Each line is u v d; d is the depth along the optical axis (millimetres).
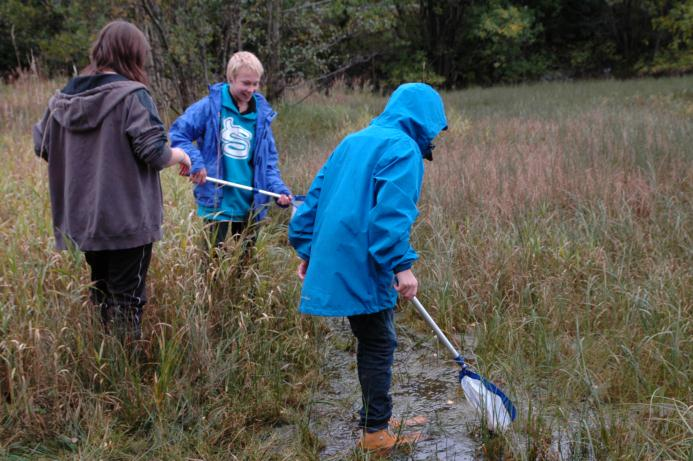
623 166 7500
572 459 2916
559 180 6797
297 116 12438
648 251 5211
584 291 4520
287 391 3645
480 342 4102
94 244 3355
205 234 4117
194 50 11312
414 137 3037
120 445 3020
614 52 27188
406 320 4699
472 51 26562
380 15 14938
